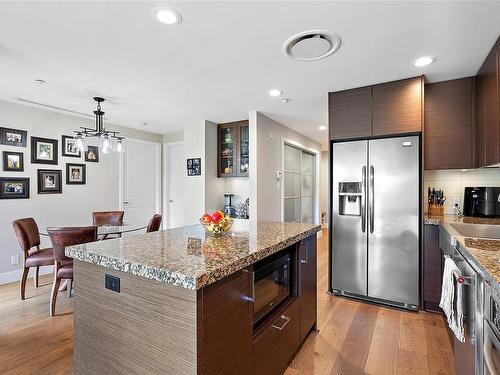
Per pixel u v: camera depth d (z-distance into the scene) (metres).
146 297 1.16
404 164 2.68
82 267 1.41
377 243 2.79
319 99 3.37
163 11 1.66
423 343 2.10
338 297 2.99
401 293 2.70
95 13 1.67
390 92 2.76
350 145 2.94
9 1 1.55
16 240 3.54
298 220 5.67
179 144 5.57
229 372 1.21
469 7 1.62
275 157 4.50
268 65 2.41
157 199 5.59
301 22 1.78
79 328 1.42
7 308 2.70
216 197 4.67
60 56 2.23
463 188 2.89
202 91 3.08
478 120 2.51
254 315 1.49
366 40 1.99
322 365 1.85
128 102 3.50
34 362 1.88
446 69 2.47
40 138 3.78
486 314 1.12
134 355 1.20
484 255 1.28
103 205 4.59
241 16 1.71
